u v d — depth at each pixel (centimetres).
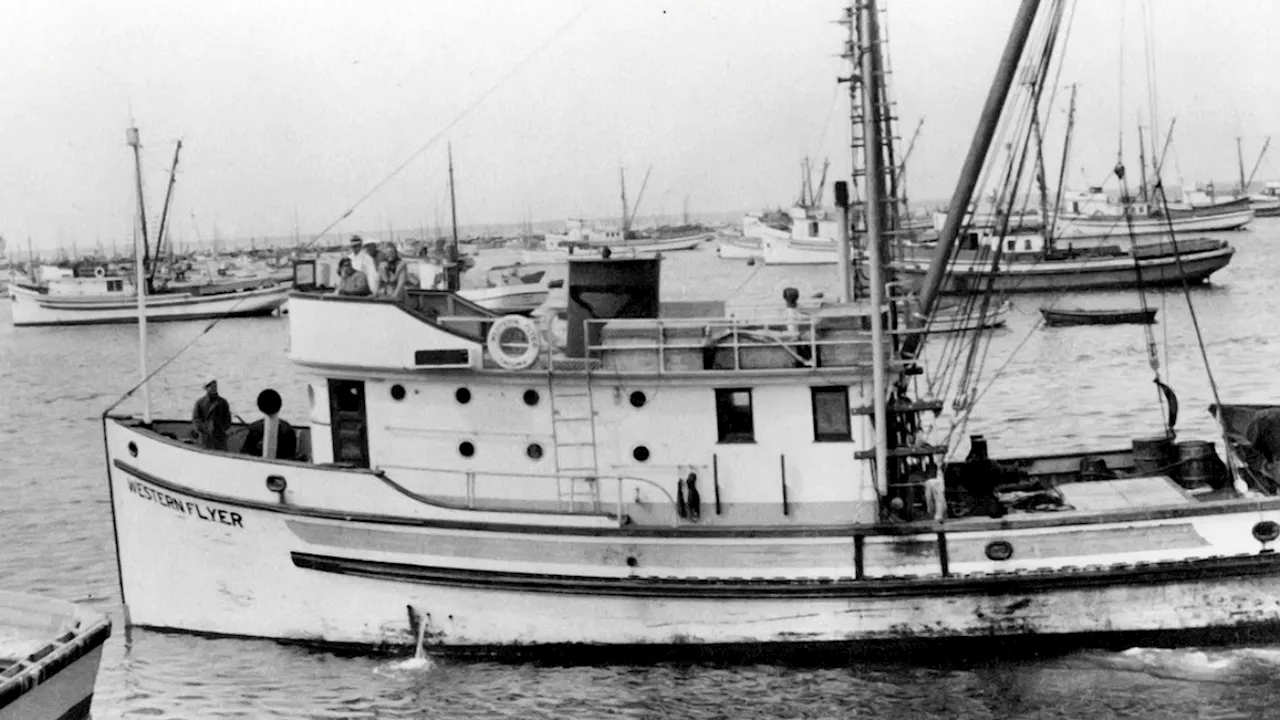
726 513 1820
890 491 1791
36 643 1398
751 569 1764
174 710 1678
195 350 7031
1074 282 7475
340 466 1833
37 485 3312
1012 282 7394
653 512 1828
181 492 1875
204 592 1903
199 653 1864
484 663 1822
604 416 1825
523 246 18200
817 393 1802
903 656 1778
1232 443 1912
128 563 1947
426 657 1839
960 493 1961
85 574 2425
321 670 1803
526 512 1781
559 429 1831
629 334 1803
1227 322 5775
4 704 1221
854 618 1761
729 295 8600
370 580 1831
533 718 1641
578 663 1812
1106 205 11906
